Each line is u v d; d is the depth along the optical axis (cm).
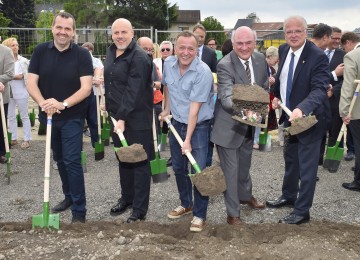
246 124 412
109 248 352
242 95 377
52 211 486
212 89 414
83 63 416
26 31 1122
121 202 486
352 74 512
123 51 418
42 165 689
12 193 555
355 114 525
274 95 466
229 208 427
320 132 413
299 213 429
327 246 363
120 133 406
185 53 384
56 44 412
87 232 393
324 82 405
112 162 705
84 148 802
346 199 527
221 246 362
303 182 421
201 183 368
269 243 374
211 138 419
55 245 358
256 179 609
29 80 416
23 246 356
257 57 428
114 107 430
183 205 470
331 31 566
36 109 1280
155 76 629
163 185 582
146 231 408
